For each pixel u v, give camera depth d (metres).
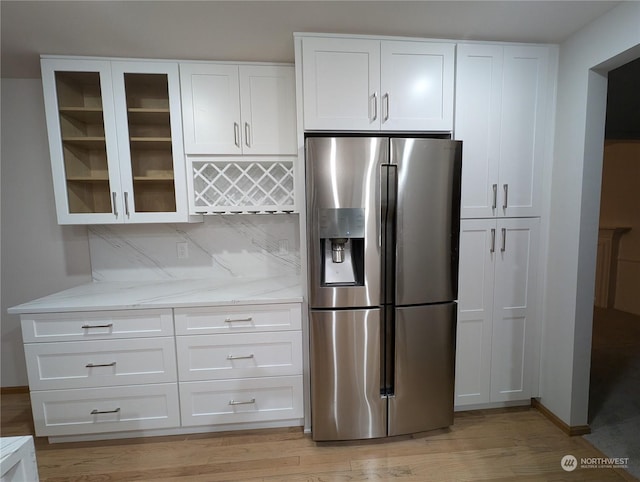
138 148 1.86
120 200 1.80
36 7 1.31
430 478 1.47
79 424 1.66
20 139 2.02
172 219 1.83
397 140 1.48
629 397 2.03
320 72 1.56
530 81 1.72
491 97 1.70
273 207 1.88
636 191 3.51
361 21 1.47
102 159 1.85
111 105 1.75
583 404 1.71
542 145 1.77
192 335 1.67
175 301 1.65
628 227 3.55
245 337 1.70
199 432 1.77
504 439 1.70
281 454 1.62
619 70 1.99
